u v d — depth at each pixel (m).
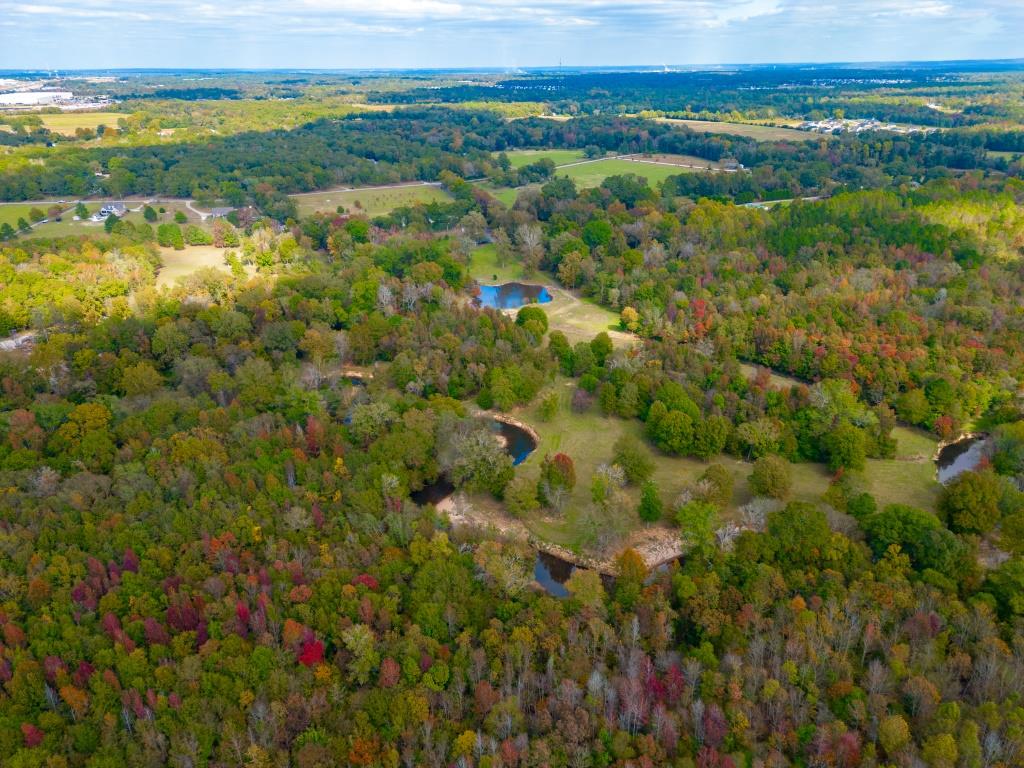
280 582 104.25
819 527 110.06
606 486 131.00
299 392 156.12
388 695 89.25
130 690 87.94
